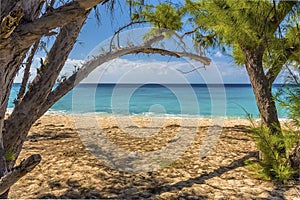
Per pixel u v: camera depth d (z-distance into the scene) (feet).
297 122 15.31
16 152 8.84
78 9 5.08
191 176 17.90
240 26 14.19
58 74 9.07
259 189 15.49
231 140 27.96
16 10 4.31
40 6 5.56
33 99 8.75
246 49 17.89
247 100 81.46
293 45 15.37
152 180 17.19
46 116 51.67
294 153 16.78
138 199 14.24
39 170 18.70
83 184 16.24
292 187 15.61
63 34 8.87
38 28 4.93
